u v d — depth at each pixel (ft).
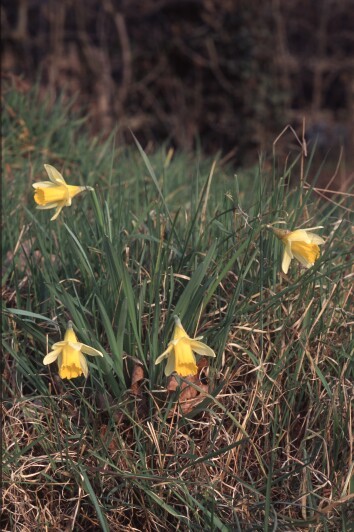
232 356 3.52
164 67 11.12
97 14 10.98
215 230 3.83
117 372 3.34
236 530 3.20
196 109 11.14
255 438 3.45
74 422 3.48
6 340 3.71
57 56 10.68
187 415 3.34
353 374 3.51
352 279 3.70
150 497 3.27
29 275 3.97
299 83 11.54
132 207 4.67
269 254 3.61
